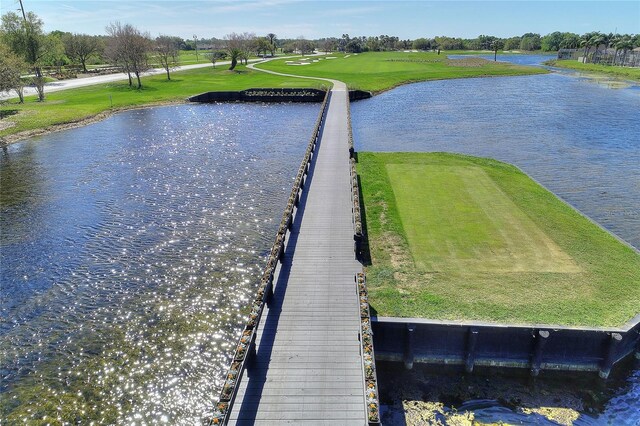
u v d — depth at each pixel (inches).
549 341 538.9
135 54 2608.3
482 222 839.1
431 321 547.8
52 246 828.6
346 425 400.5
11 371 539.8
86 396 504.7
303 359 477.7
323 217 815.7
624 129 1673.2
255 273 738.8
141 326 615.2
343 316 546.9
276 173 1205.7
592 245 753.0
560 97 2417.6
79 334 601.0
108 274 738.8
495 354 552.1
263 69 3533.5
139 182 1149.1
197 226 903.7
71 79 3024.1
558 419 491.5
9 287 703.7
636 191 1081.4
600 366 547.5
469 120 1863.9
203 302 666.2
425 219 853.2
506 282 644.1
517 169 1189.1
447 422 481.1
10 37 2384.4
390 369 566.9
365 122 1859.0
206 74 3223.4
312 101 2388.0
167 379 528.1
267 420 405.1
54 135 1647.4
